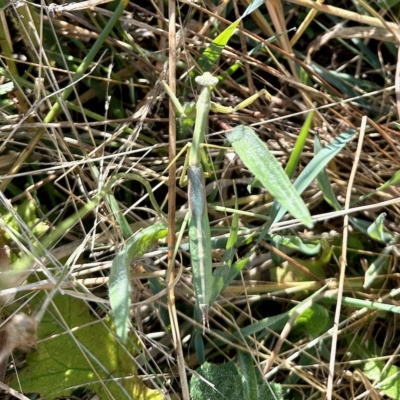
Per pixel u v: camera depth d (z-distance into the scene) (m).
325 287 0.22
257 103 0.26
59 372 0.19
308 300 0.21
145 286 0.22
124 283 0.13
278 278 0.23
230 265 0.18
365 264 0.23
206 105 0.16
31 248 0.17
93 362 0.19
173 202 0.17
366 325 0.22
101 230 0.23
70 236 0.23
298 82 0.24
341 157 0.25
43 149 0.23
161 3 0.25
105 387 0.18
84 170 0.23
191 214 0.16
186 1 0.21
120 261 0.14
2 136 0.22
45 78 0.24
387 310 0.21
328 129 0.26
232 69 0.25
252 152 0.14
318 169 0.18
